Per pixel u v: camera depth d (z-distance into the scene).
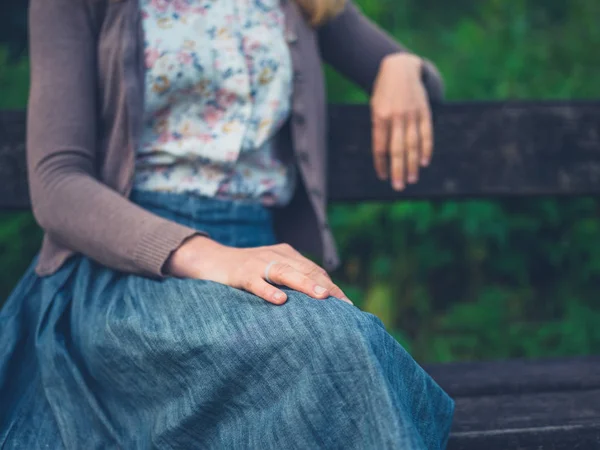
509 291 2.33
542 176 1.66
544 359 1.45
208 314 0.90
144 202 1.16
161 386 0.93
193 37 1.15
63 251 1.13
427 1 2.58
